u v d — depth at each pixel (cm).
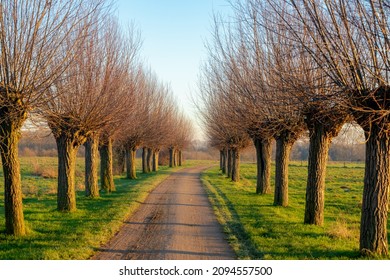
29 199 2003
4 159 1085
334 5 836
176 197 2238
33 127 1228
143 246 1052
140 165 7062
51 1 1017
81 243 1039
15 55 991
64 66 1165
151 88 3534
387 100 848
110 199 2030
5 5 980
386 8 775
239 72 1697
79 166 5353
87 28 1219
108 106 1577
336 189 3075
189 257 939
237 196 2277
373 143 920
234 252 995
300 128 1691
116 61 1641
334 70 890
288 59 1163
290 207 1856
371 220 923
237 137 3372
